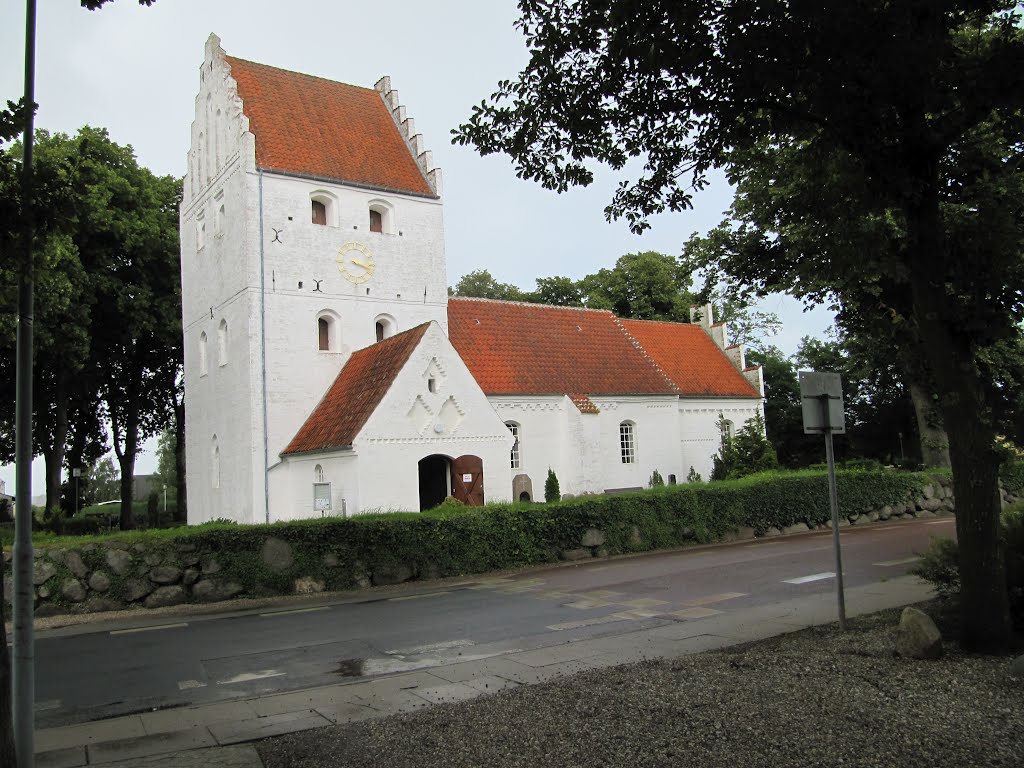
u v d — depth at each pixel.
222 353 29.28
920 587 13.36
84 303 33.34
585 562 19.83
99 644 11.88
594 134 10.01
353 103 32.97
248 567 15.95
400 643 11.05
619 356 36.25
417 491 24.16
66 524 36.31
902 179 8.53
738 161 14.25
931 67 7.86
